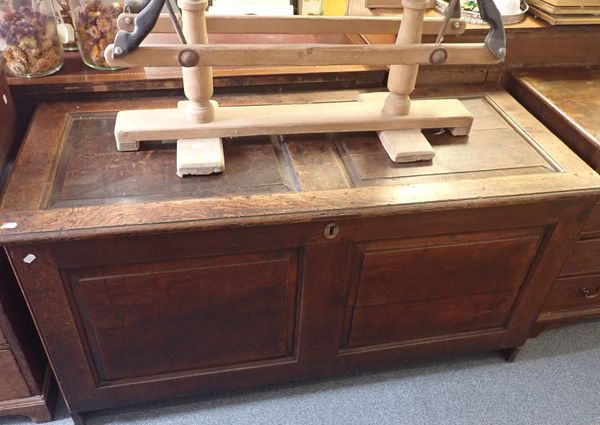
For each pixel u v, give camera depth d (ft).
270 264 3.38
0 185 3.38
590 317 4.97
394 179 3.40
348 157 3.56
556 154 3.73
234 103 3.99
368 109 3.76
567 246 3.83
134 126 3.41
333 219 3.14
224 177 3.31
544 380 4.67
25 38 3.69
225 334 3.73
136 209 3.00
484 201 3.28
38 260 2.96
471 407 4.41
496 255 3.76
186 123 3.47
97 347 3.55
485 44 3.38
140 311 3.41
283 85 4.21
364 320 3.96
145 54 3.00
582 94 4.38
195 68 3.23
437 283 3.83
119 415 4.17
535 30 4.45
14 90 3.83
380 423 4.25
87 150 3.47
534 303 4.22
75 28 3.89
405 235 3.41
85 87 3.89
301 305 3.67
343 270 3.52
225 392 4.39
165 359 3.77
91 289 3.21
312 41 4.49
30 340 3.77
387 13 4.28
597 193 3.44
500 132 3.96
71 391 3.73
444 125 3.80
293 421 4.22
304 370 4.18
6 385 3.78
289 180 3.34
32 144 3.44
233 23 3.49
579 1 4.33
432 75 4.48
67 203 3.02
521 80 4.53
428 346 4.33
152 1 2.90
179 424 4.14
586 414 4.42
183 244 3.09
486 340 4.44
